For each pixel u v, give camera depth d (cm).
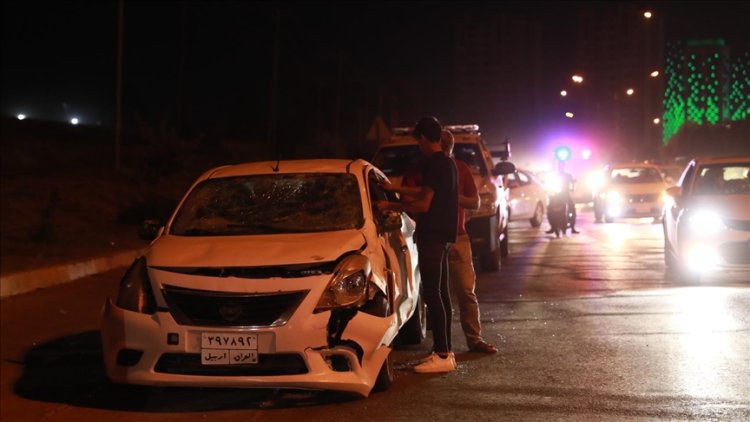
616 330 993
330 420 676
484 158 1606
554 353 888
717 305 1129
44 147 3853
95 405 741
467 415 679
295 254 697
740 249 1310
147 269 711
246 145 6278
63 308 1225
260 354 668
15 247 1741
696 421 650
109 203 2753
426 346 945
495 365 845
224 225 793
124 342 692
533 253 1941
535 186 2900
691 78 18662
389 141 1642
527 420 663
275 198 820
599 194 3067
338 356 687
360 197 812
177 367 685
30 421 697
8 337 1036
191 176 4012
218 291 678
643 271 1518
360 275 700
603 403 702
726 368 804
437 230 813
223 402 737
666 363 830
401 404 715
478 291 1346
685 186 1472
